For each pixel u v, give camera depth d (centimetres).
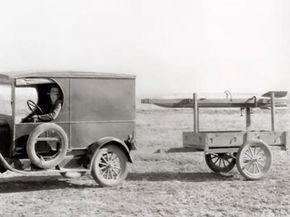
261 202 810
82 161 981
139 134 2278
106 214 730
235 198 843
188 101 1100
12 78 898
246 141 1034
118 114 1016
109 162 988
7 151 919
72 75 968
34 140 895
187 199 841
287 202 805
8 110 949
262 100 1127
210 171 1235
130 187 977
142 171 1240
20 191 953
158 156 1510
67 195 898
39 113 987
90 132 987
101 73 999
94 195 893
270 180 1049
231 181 1044
